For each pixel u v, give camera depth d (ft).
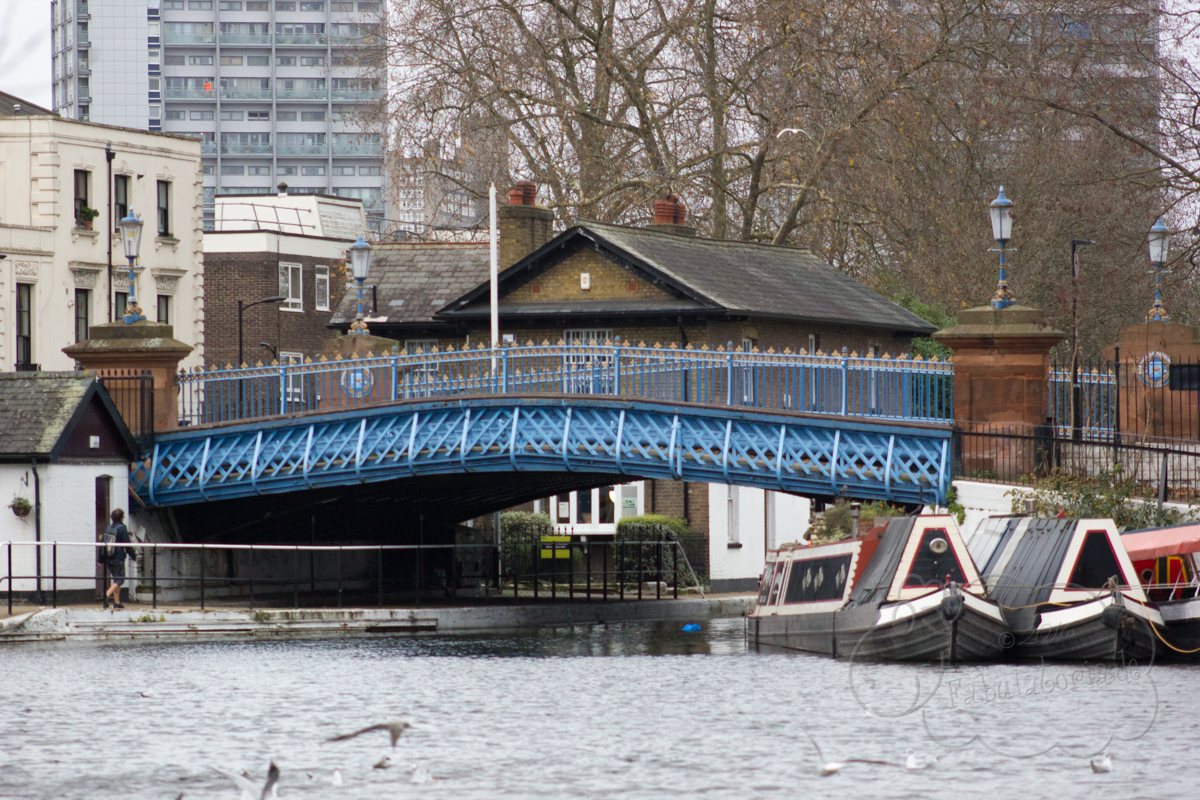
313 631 297.74
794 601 260.01
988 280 451.12
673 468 278.26
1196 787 134.00
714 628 325.01
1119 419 266.98
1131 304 457.27
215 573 336.08
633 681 210.59
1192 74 371.56
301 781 141.38
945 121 450.71
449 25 482.28
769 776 140.97
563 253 398.62
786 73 460.96
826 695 191.11
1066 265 459.32
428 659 243.40
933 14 453.58
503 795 134.41
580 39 488.85
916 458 264.31
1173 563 228.02
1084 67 421.59
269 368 313.73
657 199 452.76
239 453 309.42
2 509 296.51
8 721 174.40
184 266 499.51
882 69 447.01
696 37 470.80
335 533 367.86
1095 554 218.79
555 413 287.28
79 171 461.37
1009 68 440.86
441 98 479.82
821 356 274.36
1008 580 226.99
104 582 294.25
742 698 190.29
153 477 313.73
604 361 290.15
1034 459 256.32
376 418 299.58
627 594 393.70
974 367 263.29
